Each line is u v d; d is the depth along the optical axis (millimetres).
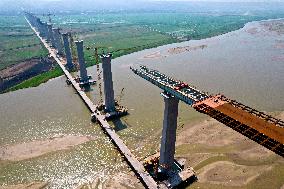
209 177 69812
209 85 129000
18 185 70312
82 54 133375
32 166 76938
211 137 85500
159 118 99438
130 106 109938
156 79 68125
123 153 79938
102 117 100625
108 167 76188
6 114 108625
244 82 131125
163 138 66375
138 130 92812
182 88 61625
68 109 111688
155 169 71125
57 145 86438
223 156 76938
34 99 123438
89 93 127000
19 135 92750
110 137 89375
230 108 52375
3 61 198875
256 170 71500
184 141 84375
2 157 80938
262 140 42500
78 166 76750
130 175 72938
